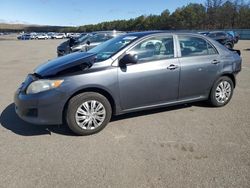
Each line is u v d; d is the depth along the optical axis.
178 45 5.14
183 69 5.09
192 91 5.34
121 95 4.57
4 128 4.71
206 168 3.42
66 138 4.30
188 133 4.49
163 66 4.87
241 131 4.56
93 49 5.37
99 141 4.20
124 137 4.34
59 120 4.23
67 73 4.22
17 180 3.18
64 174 3.29
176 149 3.93
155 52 4.89
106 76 4.37
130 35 5.11
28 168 3.43
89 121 4.39
